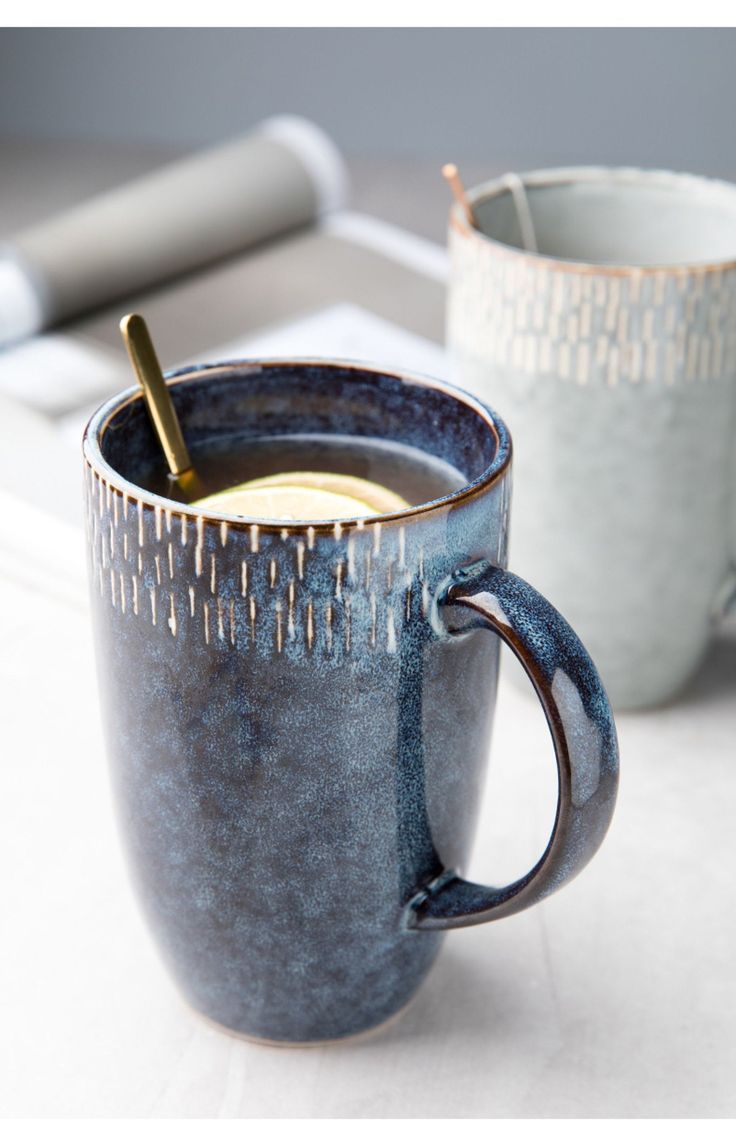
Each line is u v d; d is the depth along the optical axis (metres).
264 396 0.51
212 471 0.49
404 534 0.44
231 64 2.05
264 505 0.48
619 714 0.63
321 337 0.93
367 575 0.44
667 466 0.59
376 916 0.48
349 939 0.48
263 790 0.46
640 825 0.58
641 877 0.56
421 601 0.45
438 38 2.02
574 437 0.59
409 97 2.06
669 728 0.62
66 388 0.90
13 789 0.59
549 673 0.44
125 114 2.07
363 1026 0.51
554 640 0.44
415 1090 0.50
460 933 0.54
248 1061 0.50
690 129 2.05
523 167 1.97
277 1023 0.50
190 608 0.44
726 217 0.63
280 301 1.03
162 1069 0.50
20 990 0.52
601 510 0.59
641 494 0.59
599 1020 0.52
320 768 0.46
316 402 0.51
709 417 0.59
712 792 0.59
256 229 1.09
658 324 0.57
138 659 0.46
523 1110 0.49
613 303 0.57
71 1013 0.52
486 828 0.58
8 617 0.67
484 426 0.48
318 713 0.45
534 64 2.03
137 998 0.52
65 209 1.74
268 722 0.45
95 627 0.47
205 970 0.49
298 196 1.12
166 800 0.47
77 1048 0.51
